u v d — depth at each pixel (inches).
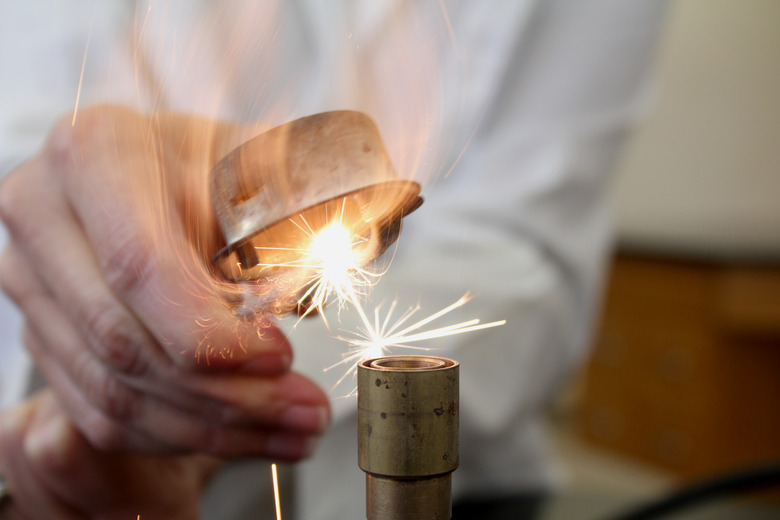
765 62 92.0
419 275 34.0
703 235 82.8
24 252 22.2
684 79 100.0
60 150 21.0
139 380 20.7
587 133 39.8
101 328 19.9
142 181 19.9
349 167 14.6
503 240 37.8
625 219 96.6
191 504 25.2
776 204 91.7
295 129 14.9
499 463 37.8
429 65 35.5
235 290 18.0
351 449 28.1
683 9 98.7
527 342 35.5
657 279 88.1
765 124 92.5
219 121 22.5
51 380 23.1
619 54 39.8
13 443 24.5
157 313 19.0
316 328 28.3
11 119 35.6
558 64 40.1
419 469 13.5
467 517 31.2
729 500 29.5
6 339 31.2
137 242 18.9
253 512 28.3
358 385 14.1
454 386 13.8
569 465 94.0
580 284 40.0
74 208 20.9
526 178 39.5
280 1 35.1
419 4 36.0
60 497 23.9
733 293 78.3
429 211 39.3
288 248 16.0
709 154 98.2
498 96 40.1
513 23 38.7
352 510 28.4
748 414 80.4
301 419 21.0
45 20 36.8
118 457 23.5
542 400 38.6
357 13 36.1
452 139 35.0
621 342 94.3
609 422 97.8
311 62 38.5
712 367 81.2
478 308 34.0
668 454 87.7
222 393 20.2
